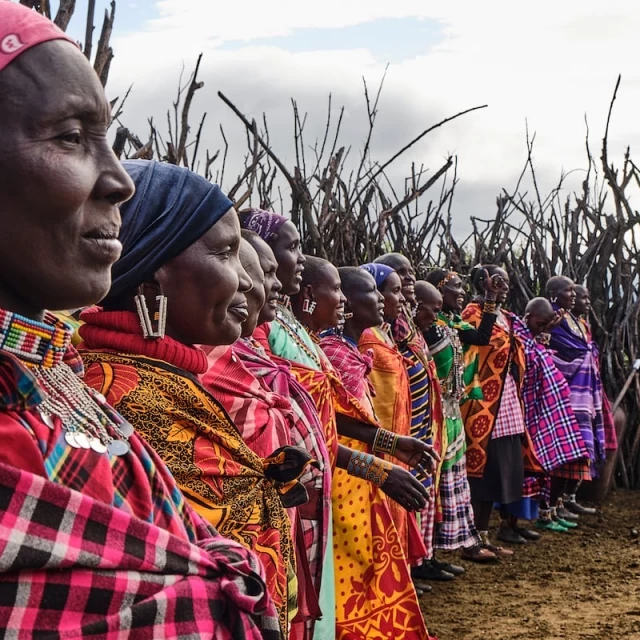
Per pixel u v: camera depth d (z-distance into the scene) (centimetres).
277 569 206
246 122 598
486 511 694
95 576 102
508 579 636
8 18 106
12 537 94
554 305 856
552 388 787
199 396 184
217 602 120
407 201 762
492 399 693
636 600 578
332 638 320
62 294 109
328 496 307
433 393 573
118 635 103
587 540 766
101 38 391
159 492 121
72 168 105
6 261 106
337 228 741
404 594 376
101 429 115
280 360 324
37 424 103
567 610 555
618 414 939
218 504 185
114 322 184
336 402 364
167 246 184
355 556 375
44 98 104
